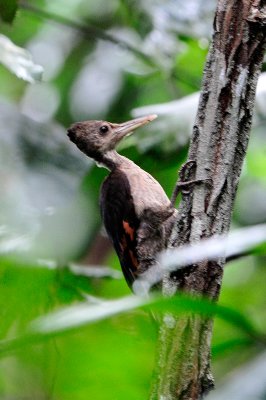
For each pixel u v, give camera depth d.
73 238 9.70
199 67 14.41
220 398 4.32
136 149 10.93
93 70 15.82
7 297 8.28
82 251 10.01
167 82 14.81
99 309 3.79
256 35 6.69
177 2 13.58
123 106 15.54
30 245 9.11
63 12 16.53
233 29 6.71
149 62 13.95
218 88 6.73
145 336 8.48
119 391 8.45
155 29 13.42
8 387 9.35
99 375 8.54
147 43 13.62
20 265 8.34
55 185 10.19
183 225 6.75
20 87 15.83
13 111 10.66
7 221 9.51
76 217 10.06
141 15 13.41
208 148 6.74
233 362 10.38
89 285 9.69
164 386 6.19
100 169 11.27
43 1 16.53
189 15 13.51
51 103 15.88
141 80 15.65
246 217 14.05
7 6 10.43
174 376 6.17
